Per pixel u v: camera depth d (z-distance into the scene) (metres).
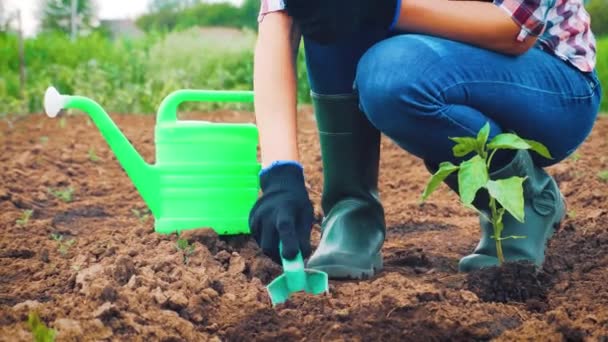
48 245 3.06
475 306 2.43
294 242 2.30
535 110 2.55
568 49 2.60
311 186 3.95
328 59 2.64
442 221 3.41
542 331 2.33
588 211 3.38
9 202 3.60
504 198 2.40
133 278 2.54
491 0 2.54
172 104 3.02
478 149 2.46
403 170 4.25
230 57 7.61
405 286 2.51
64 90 6.80
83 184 4.04
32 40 8.37
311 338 2.34
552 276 2.67
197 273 2.66
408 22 2.47
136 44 8.43
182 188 2.97
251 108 6.50
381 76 2.50
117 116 6.19
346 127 2.72
